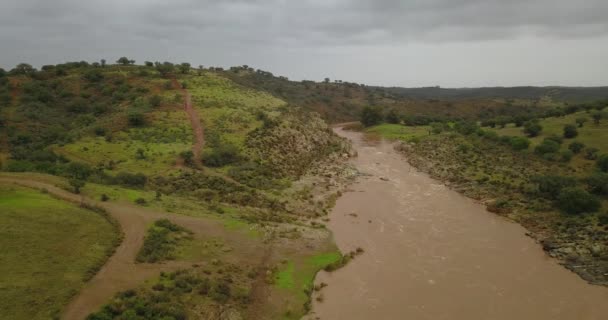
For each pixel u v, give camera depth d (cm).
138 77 13325
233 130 9294
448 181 8088
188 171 7025
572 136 9488
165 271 3825
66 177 5981
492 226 5738
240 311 3497
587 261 4547
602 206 5588
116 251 4069
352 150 11512
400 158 10775
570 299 3872
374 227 5716
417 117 17288
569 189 5778
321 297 3909
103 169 6831
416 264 4609
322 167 8931
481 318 3597
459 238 5328
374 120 17462
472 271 4441
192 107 10800
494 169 8150
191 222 5003
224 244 4606
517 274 4369
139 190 5953
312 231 5338
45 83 12356
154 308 3222
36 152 7331
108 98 11794
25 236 3850
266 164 7962
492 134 10756
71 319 3011
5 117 9700
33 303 3095
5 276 3297
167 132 8969
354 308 3744
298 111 12706
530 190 6538
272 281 4025
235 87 13962
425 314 3659
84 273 3591
